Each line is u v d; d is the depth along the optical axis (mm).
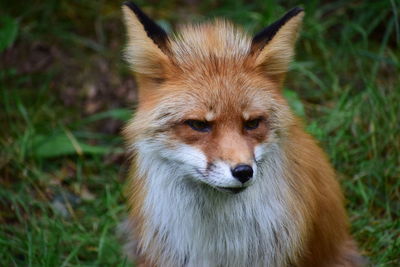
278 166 7859
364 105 11758
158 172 7820
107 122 12820
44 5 14367
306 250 8312
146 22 7750
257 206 7895
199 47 7820
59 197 11297
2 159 11633
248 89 7465
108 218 10570
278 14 12789
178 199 7910
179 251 8164
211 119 7289
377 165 10828
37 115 12734
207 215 7988
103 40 14070
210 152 7238
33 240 9961
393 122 11297
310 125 11406
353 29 13227
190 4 14797
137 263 9016
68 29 14320
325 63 13094
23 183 11133
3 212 10891
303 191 8078
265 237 8000
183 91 7449
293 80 12961
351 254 9211
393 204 10539
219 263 8195
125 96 13164
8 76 13234
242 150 7105
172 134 7453
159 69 7699
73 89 13352
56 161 11992
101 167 11820
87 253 10227
